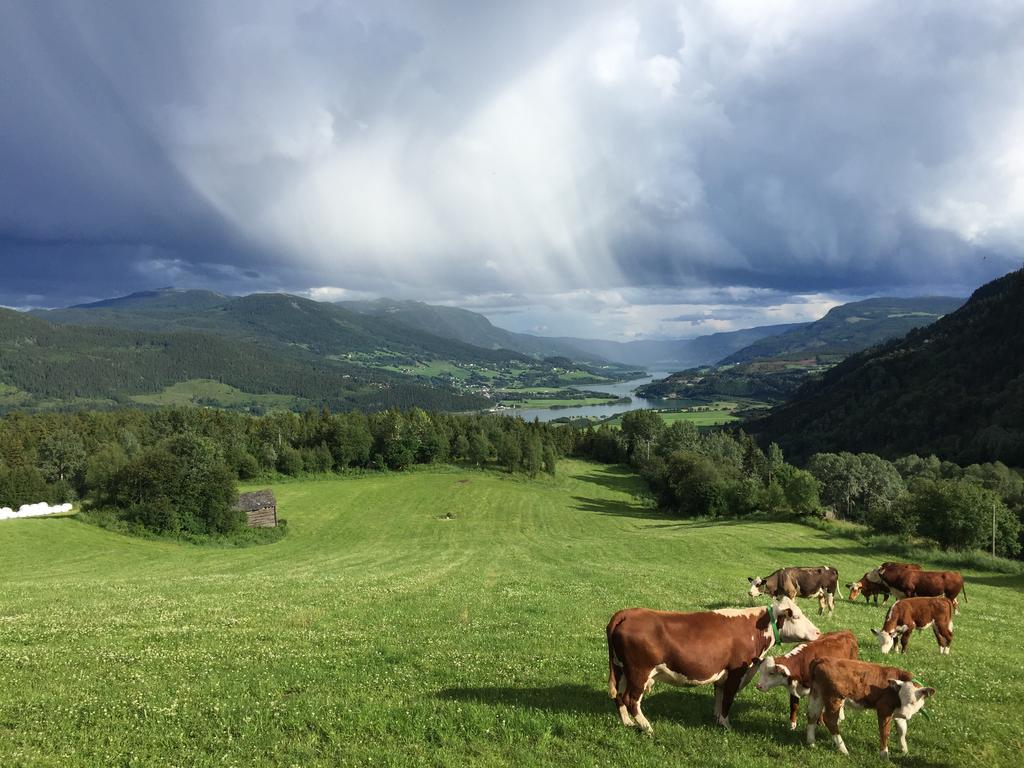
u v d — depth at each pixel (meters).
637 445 169.50
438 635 18.66
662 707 12.78
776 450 152.50
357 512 102.62
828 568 27.03
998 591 36.84
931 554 53.56
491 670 14.90
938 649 19.11
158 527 72.38
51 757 10.16
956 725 12.15
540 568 39.22
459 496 117.56
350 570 41.44
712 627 11.89
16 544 60.12
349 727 11.44
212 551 66.75
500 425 177.62
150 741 10.80
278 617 21.02
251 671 14.54
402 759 10.23
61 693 12.87
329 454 137.88
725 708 12.16
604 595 27.20
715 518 100.12
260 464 132.62
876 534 69.25
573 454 183.50
